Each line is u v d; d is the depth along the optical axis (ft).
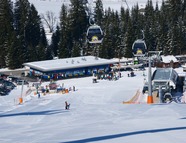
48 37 397.39
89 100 148.05
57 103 138.92
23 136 46.50
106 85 199.41
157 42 324.19
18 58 275.18
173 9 371.15
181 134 39.11
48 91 184.24
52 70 235.40
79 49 303.48
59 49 305.32
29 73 260.01
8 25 301.63
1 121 81.76
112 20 341.00
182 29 343.05
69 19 331.16
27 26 330.95
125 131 44.24
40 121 78.54
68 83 216.33
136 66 263.08
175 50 317.63
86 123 62.59
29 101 150.61
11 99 160.35
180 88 167.53
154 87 153.17
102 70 254.88
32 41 332.19
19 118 86.53
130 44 309.63
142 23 343.67
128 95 158.71
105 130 46.88
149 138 36.78
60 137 42.50
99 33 124.26
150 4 380.58
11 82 214.07
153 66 278.46
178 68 274.57
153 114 74.84
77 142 37.65
